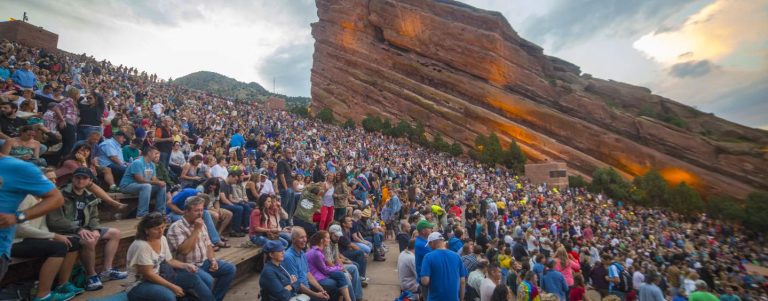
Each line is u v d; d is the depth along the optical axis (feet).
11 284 13.93
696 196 166.50
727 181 191.31
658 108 257.96
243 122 105.50
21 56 78.95
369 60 264.72
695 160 205.67
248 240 26.23
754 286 59.62
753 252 122.83
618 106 258.16
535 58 266.98
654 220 134.21
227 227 28.53
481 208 64.95
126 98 78.69
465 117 228.02
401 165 111.45
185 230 17.34
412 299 22.93
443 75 243.19
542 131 219.00
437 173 123.13
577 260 45.85
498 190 110.83
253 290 21.77
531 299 26.09
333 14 280.10
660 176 176.45
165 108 83.20
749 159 197.26
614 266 41.11
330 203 33.30
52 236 14.46
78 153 21.04
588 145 211.00
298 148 91.04
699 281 25.45
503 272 34.32
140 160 24.66
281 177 35.40
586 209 119.44
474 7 260.83
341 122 254.88
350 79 266.16
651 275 31.09
